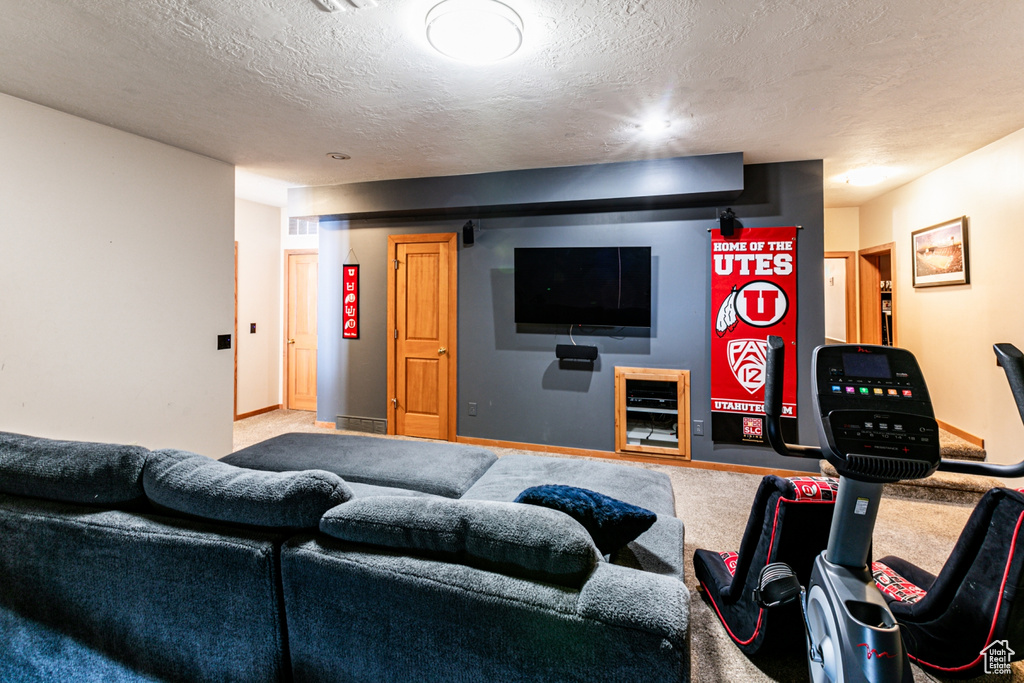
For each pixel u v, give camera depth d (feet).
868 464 3.58
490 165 12.46
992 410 10.64
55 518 4.18
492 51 6.56
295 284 18.81
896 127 9.56
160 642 3.95
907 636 5.55
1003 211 10.15
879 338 16.63
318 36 6.38
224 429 12.17
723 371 12.19
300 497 3.79
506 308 14.11
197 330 11.44
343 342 15.96
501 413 14.24
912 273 13.66
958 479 10.41
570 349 13.24
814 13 5.80
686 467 12.54
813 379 3.96
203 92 8.11
